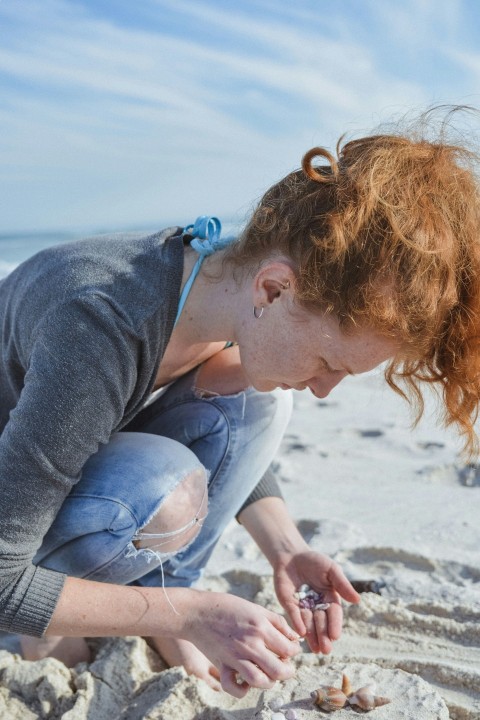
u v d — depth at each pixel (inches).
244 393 78.2
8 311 69.2
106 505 67.1
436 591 86.7
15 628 60.6
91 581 63.4
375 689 67.0
